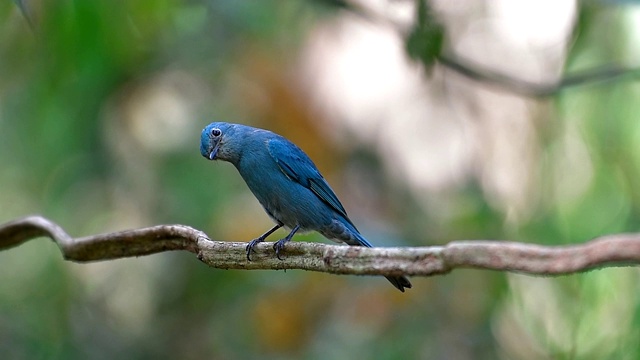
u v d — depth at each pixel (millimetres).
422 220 14250
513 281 13414
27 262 15312
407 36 10914
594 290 13016
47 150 14531
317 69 15352
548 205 14633
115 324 14805
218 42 14906
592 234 13898
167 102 15039
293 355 13141
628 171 14359
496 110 15328
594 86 14141
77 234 14883
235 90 15156
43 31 12680
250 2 14117
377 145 15328
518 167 15273
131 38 13453
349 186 14844
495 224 13641
